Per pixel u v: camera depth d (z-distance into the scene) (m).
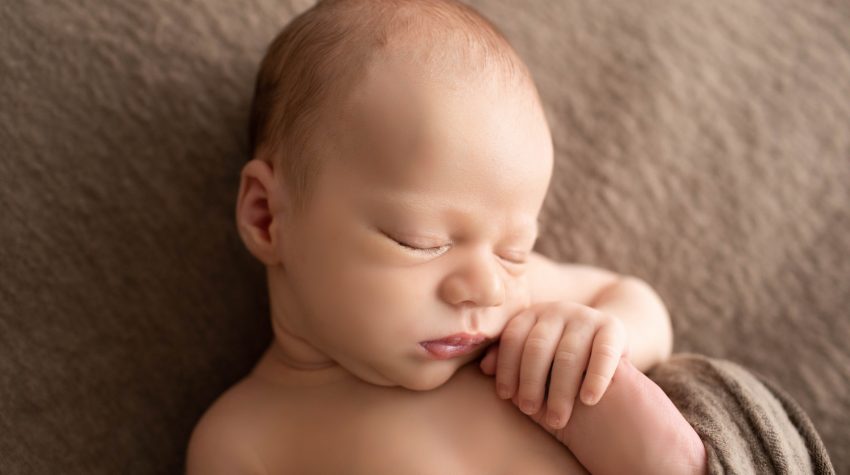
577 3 0.65
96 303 0.60
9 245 0.59
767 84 0.65
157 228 0.60
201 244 0.61
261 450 0.55
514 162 0.52
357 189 0.52
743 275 0.63
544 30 0.64
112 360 0.60
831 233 0.63
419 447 0.53
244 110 0.61
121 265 0.60
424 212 0.52
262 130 0.56
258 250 0.56
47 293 0.59
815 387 0.62
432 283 0.52
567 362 0.53
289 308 0.56
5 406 0.58
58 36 0.60
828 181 0.64
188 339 0.61
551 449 0.54
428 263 0.52
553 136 0.64
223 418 0.56
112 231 0.60
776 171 0.64
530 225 0.53
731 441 0.52
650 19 0.65
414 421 0.54
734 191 0.64
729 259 0.63
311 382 0.56
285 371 0.56
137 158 0.60
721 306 0.63
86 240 0.60
